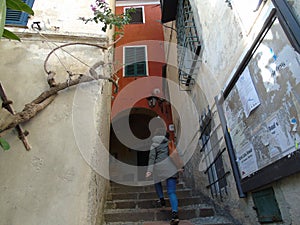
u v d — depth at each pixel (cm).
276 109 178
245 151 229
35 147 227
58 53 291
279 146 173
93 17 333
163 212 290
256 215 213
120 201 331
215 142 320
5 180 210
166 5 584
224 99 286
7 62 277
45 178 212
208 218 293
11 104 242
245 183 227
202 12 402
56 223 192
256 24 213
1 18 149
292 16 160
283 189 174
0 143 186
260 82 202
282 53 171
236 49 258
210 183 340
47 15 328
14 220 193
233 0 266
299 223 156
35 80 268
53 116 246
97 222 244
